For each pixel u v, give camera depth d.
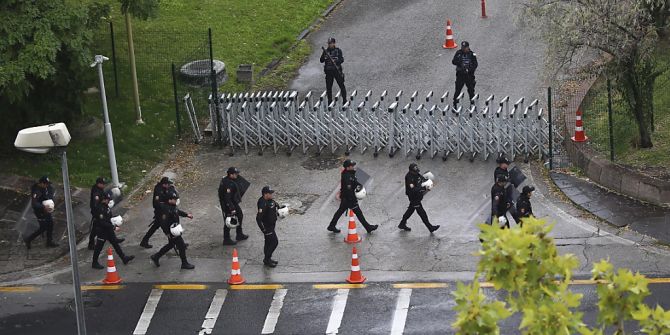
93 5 95.88
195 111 99.50
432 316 66.69
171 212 73.06
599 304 34.34
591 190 82.69
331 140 91.44
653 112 91.75
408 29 115.56
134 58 96.50
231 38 112.94
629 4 79.25
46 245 78.31
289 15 118.94
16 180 86.44
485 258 33.50
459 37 112.75
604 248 74.06
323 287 71.12
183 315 68.44
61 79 88.75
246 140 93.06
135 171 90.12
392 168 88.62
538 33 88.31
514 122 88.00
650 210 78.94
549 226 33.50
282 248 76.75
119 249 74.81
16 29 80.62
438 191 84.56
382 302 68.75
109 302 70.62
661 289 68.19
